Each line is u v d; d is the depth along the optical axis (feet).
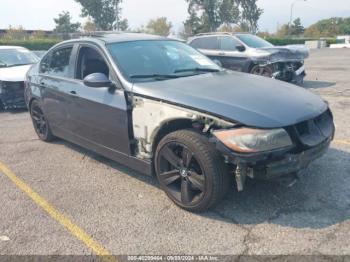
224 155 10.88
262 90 12.64
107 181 14.99
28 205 13.26
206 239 10.62
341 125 20.88
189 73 14.85
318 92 32.35
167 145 12.21
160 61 15.11
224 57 37.40
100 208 12.77
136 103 13.11
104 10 209.26
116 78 13.92
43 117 20.13
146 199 13.24
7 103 29.71
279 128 10.59
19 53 34.68
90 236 11.12
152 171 13.33
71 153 18.60
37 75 19.67
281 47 35.22
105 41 15.49
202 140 11.30
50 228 11.66
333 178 13.84
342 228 10.71
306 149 11.09
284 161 10.68
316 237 10.37
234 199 12.64
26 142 20.86
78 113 15.98
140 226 11.50
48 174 16.05
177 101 11.83
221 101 11.42
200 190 11.73
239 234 10.75
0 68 31.86
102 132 14.88
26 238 11.18
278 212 11.76
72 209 12.81
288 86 13.75
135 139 13.56
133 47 15.46
